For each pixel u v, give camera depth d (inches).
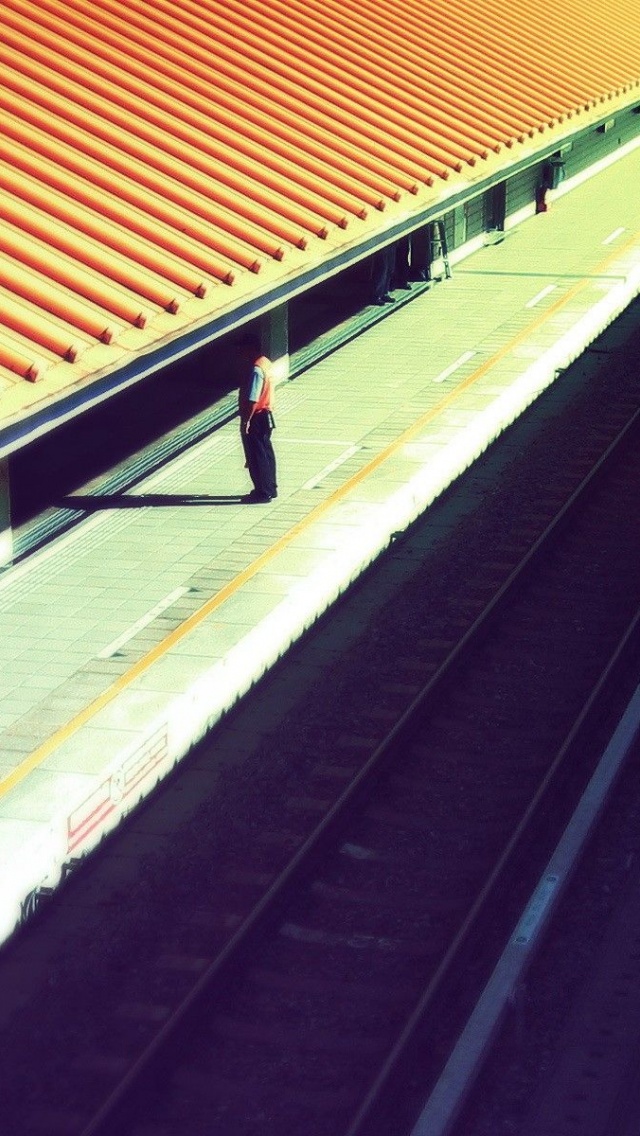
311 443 823.1
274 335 924.6
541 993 377.4
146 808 499.8
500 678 583.2
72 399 549.0
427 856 460.4
